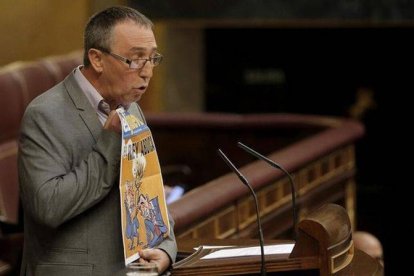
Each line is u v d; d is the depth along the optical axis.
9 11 23.66
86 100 8.66
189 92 27.92
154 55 8.68
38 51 23.94
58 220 8.25
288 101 29.38
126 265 8.49
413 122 28.95
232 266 8.84
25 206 8.63
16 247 14.12
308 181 18.02
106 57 8.55
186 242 10.28
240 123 21.70
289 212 16.94
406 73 28.83
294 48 29.19
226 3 25.50
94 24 8.62
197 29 27.89
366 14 25.05
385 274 25.16
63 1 24.08
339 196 19.72
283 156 16.95
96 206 8.57
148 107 26.64
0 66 23.59
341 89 29.28
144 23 8.65
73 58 20.69
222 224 14.26
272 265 8.81
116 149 8.36
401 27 28.64
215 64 28.95
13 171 17.64
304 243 8.76
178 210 12.66
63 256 8.55
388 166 28.97
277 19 25.38
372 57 29.00
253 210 15.40
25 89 18.55
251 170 15.60
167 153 22.17
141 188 8.74
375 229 27.41
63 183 8.23
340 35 29.05
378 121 29.09
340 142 19.38
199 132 21.92
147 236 8.80
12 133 18.17
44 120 8.48
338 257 8.84
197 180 22.06
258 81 29.41
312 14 25.28
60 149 8.44
